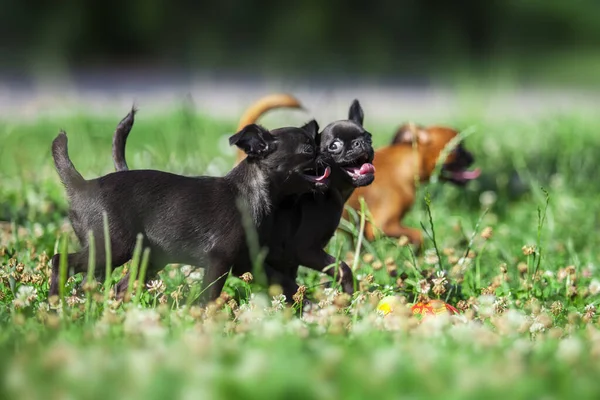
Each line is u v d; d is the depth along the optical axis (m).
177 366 5.81
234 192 9.23
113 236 9.03
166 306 8.02
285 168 9.23
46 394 5.52
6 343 6.70
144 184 9.16
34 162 17.94
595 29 54.41
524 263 11.29
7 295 9.08
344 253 11.98
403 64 44.69
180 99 27.59
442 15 49.47
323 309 8.23
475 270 11.16
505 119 25.06
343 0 47.62
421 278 9.96
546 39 53.12
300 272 11.20
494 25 51.56
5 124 21.31
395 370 5.84
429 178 13.53
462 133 13.22
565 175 17.66
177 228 9.06
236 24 46.56
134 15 45.06
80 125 19.95
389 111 29.17
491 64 44.81
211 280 9.09
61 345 6.27
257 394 5.45
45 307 8.11
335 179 10.05
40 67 35.94
